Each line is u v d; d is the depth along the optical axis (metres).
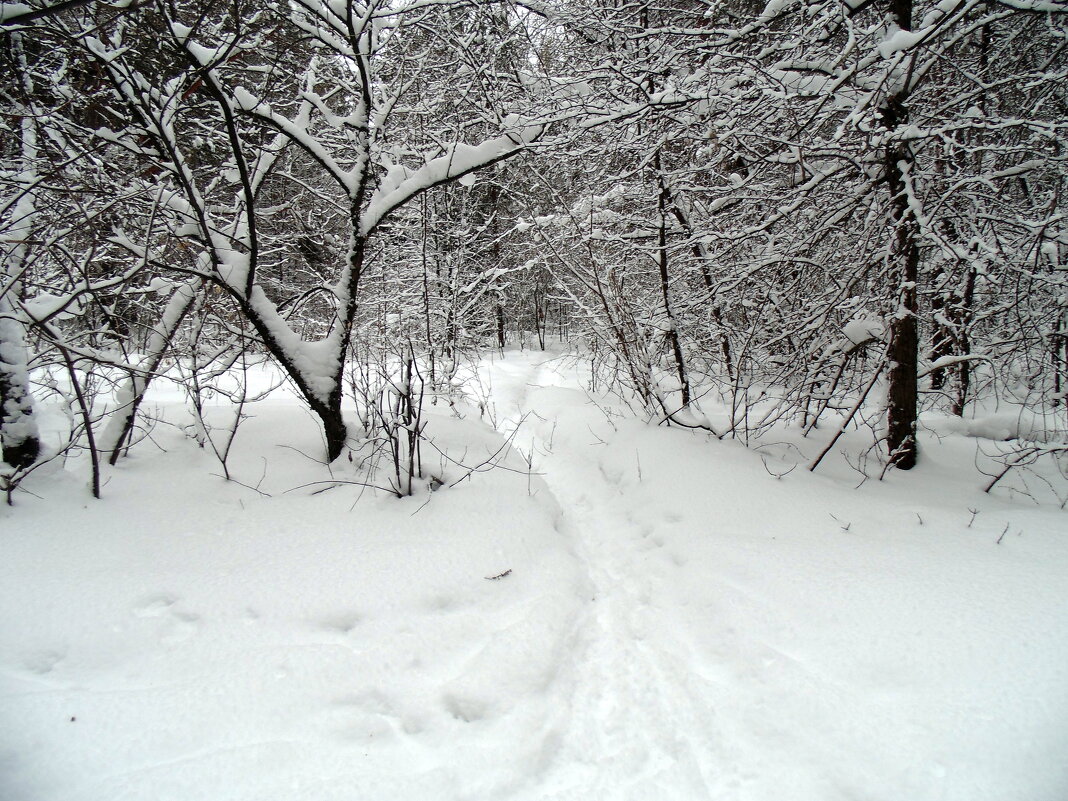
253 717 2.43
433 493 4.57
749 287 6.24
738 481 4.74
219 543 3.64
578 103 5.43
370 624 3.05
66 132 4.09
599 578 3.96
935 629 2.74
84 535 3.56
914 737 2.25
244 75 4.87
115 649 2.75
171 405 6.06
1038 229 4.38
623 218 6.57
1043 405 5.70
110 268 4.90
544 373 13.53
